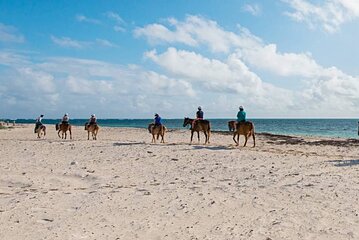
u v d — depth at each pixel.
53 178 13.42
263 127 92.31
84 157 18.83
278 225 7.91
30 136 40.06
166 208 9.19
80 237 7.19
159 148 22.03
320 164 16.34
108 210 9.02
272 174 13.87
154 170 15.16
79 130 56.00
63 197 10.26
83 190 11.30
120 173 14.52
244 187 11.50
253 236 7.30
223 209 9.11
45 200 9.88
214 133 45.31
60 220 8.22
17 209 8.98
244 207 9.28
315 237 7.22
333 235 7.32
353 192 10.76
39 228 7.67
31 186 12.21
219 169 15.20
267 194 10.55
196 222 8.19
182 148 22.08
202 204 9.50
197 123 26.58
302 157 18.89
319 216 8.51
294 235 7.34
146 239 7.18
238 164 16.44
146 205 9.45
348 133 57.78
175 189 11.20
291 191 10.91
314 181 12.39
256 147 25.30
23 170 15.00
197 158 18.20
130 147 22.73
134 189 11.27
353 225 7.88
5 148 22.94
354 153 23.14
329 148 26.94
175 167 15.81
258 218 8.43
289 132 62.06
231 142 30.81
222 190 11.04
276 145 29.08
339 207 9.23
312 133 57.88
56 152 20.88
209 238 7.23
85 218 8.39
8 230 7.52
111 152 20.53
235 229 7.73
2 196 10.39
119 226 7.89
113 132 49.06
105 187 11.82
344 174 13.80
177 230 7.69
